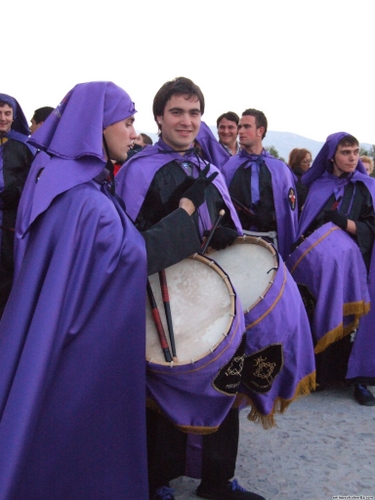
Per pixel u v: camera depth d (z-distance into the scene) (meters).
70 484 2.40
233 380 2.62
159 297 2.72
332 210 4.71
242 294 2.93
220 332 2.58
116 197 2.66
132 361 2.43
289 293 2.95
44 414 2.34
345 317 4.66
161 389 2.57
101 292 2.37
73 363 2.36
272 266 2.97
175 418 2.60
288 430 4.07
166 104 3.10
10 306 2.35
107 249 2.37
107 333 2.39
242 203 5.24
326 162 5.16
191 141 3.16
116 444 2.44
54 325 2.28
